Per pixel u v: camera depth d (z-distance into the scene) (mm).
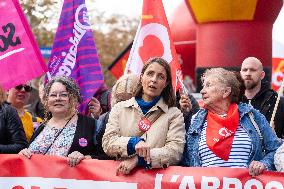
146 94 6539
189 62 28328
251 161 6270
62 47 8406
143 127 6387
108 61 50219
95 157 6973
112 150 6352
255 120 6395
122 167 6414
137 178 6508
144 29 8086
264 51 16297
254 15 15961
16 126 7332
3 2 7598
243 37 16141
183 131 6504
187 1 16672
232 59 16250
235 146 6270
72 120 7012
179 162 6637
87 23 8438
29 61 7578
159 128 6430
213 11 16141
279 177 6113
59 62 8391
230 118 6297
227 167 6242
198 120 6527
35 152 6973
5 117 7301
